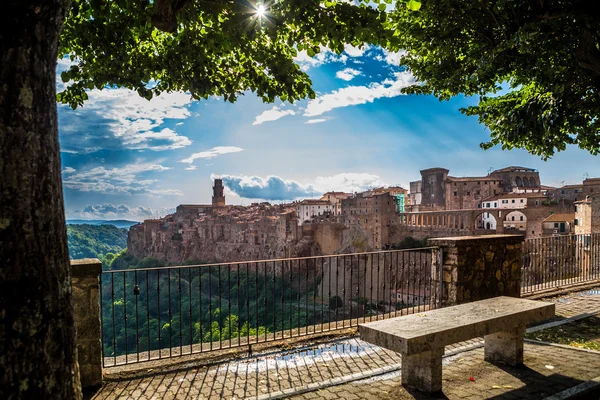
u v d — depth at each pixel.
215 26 5.59
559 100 6.98
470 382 4.52
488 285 7.79
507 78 9.20
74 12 4.96
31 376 1.90
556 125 7.12
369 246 70.94
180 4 4.46
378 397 4.19
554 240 11.51
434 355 4.21
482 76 7.43
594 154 8.83
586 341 6.07
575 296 9.16
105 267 145.62
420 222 68.25
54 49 2.09
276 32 5.09
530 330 6.60
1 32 1.84
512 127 7.87
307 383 4.62
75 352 2.16
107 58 5.45
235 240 105.62
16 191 1.88
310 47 5.39
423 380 4.26
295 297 65.00
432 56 8.66
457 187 85.88
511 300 5.39
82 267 4.50
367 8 4.72
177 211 140.12
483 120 9.69
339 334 6.36
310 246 80.62
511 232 60.22
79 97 6.00
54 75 2.11
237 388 4.52
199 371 5.02
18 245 1.88
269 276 75.25
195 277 84.50
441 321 4.34
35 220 1.94
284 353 5.61
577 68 6.72
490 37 7.06
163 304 77.12
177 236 128.12
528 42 6.02
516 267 8.37
